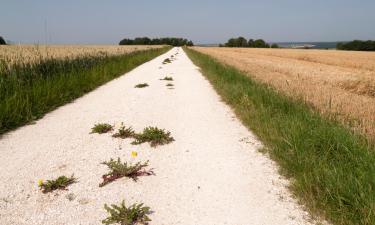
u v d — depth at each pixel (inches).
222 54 1658.5
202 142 205.5
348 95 366.6
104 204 126.1
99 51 783.1
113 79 535.8
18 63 352.8
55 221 116.0
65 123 248.1
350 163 148.3
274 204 128.6
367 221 105.7
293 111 252.1
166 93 397.1
